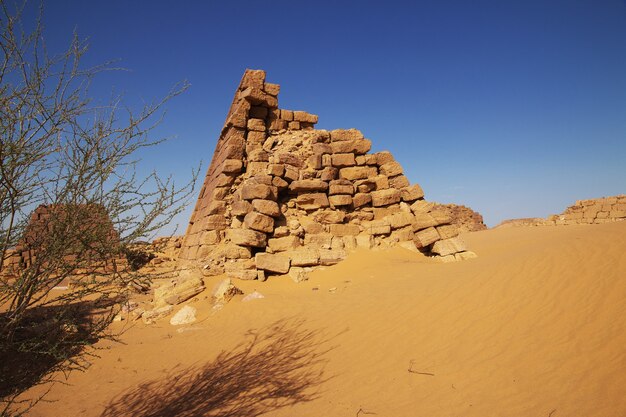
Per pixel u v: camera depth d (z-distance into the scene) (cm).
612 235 790
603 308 566
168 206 383
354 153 1593
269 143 1723
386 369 598
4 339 337
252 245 1320
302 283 1216
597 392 431
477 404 468
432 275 996
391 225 1470
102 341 871
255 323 899
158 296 1200
